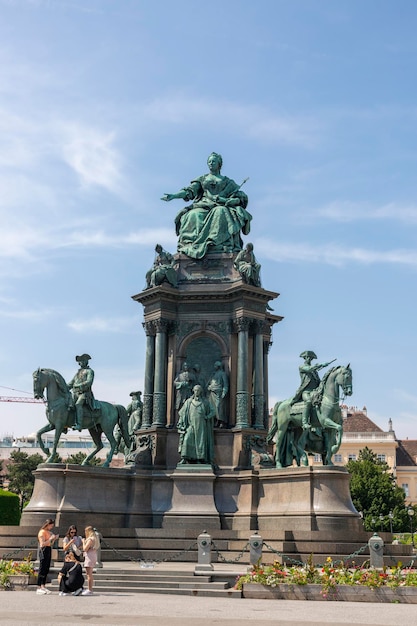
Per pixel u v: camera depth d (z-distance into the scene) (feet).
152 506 112.88
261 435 118.93
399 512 265.95
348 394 110.22
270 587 71.51
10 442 467.11
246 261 123.85
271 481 110.11
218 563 95.50
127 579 77.77
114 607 61.00
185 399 119.65
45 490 107.76
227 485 113.39
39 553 73.77
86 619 52.95
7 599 66.23
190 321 124.47
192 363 124.67
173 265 128.57
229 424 120.26
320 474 104.32
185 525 109.09
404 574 74.13
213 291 123.65
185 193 135.54
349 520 102.32
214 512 109.60
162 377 121.90
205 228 129.49
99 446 118.11
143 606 62.18
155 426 119.55
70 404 113.29
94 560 72.08
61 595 70.03
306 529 101.76
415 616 57.47
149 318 126.11
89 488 109.81
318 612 59.77
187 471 112.88
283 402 116.98
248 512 109.40
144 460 116.47
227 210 131.54
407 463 393.91
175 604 64.28
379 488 268.82
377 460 309.42
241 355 120.26
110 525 109.09
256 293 122.31
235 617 55.72
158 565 90.58
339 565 79.36
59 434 112.68
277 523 105.91
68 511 105.50
